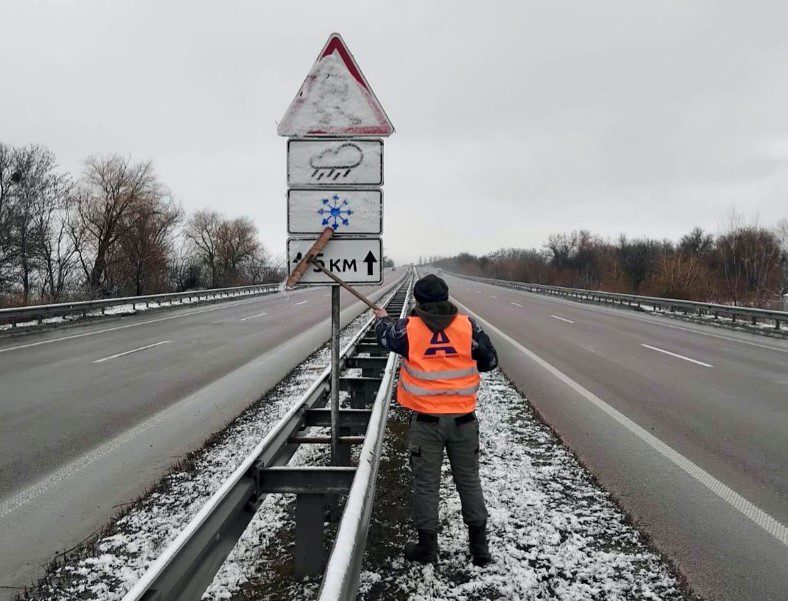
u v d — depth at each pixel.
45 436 5.86
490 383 8.30
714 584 3.06
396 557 3.29
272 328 16.62
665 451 5.32
